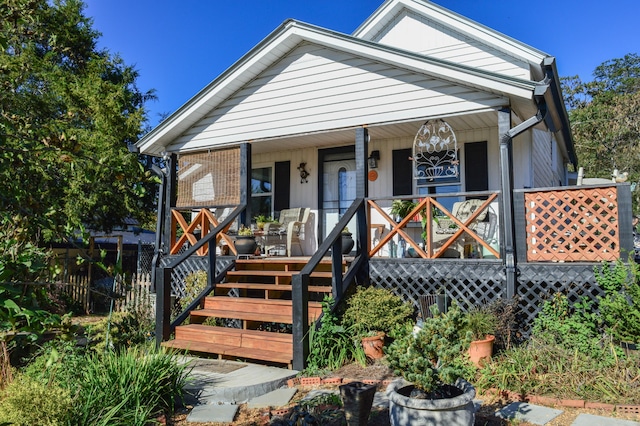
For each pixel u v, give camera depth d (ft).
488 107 24.49
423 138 32.01
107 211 55.36
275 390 17.67
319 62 29.07
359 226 26.22
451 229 27.22
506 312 20.85
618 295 19.34
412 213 25.29
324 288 23.84
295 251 35.35
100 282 45.60
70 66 54.44
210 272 27.04
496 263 22.85
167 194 34.45
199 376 18.66
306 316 20.22
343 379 18.28
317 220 35.42
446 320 13.58
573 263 21.40
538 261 22.48
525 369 17.60
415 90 26.35
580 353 18.47
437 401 11.60
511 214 22.68
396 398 12.10
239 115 31.65
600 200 21.17
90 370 15.02
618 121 88.02
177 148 33.86
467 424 11.78
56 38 11.23
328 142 34.24
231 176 32.14
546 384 16.75
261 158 38.22
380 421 14.61
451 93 25.45
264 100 30.81
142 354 17.47
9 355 17.81
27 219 7.71
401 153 32.89
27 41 10.41
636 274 18.83
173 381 16.16
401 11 36.47
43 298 7.32
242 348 21.48
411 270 24.79
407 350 13.05
